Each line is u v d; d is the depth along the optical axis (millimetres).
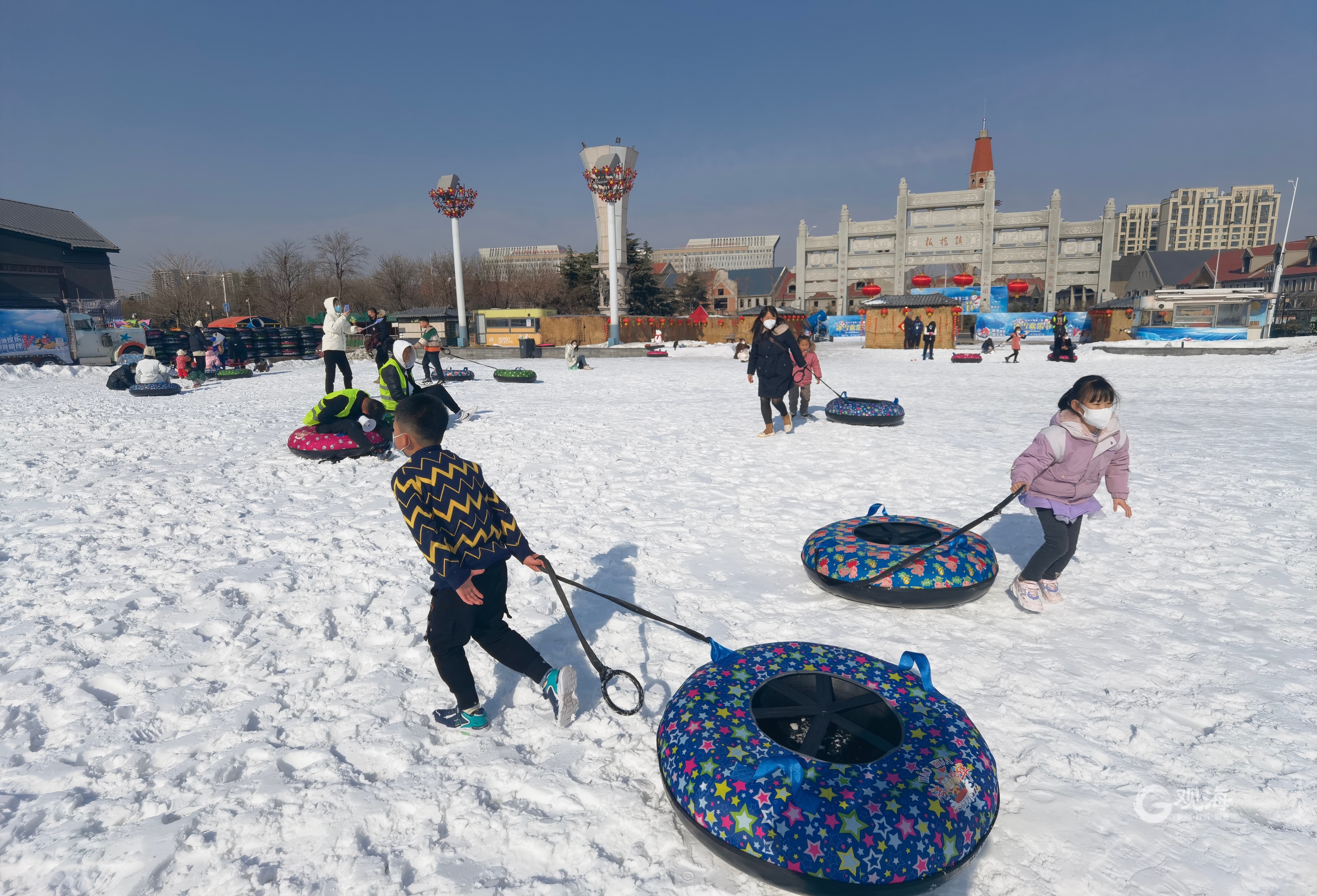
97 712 3137
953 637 3945
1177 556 5238
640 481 7594
